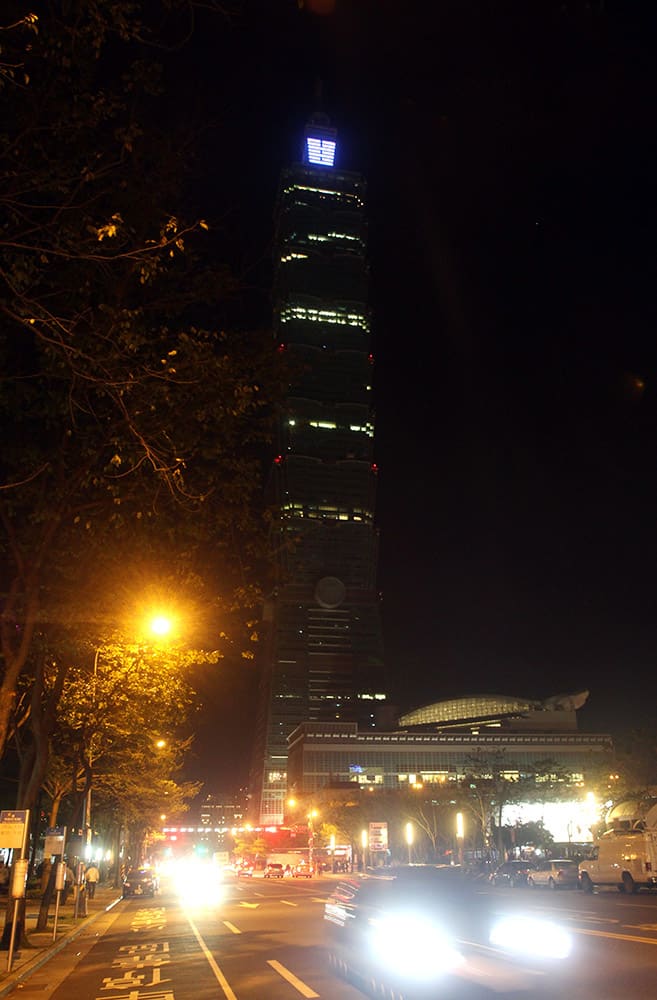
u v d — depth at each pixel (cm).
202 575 1728
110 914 3747
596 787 8562
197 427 1401
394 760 16338
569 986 1080
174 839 13600
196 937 2439
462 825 9194
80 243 1014
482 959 1050
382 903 1214
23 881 1909
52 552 1617
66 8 954
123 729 3434
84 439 1374
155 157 1314
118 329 1164
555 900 3067
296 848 12069
